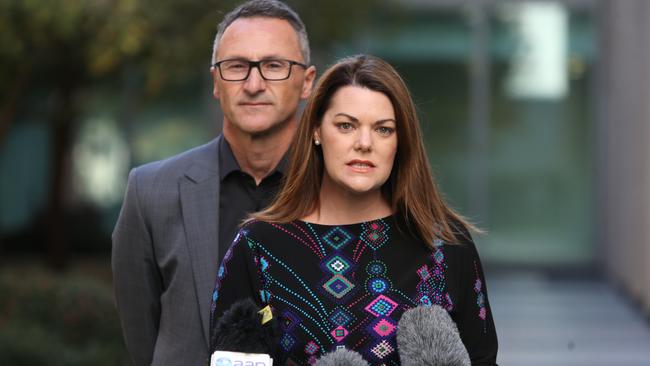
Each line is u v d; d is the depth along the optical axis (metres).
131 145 24.58
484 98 25.23
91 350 12.44
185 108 24.53
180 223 5.29
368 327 4.21
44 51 16.69
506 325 18.66
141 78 23.30
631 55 20.83
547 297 22.33
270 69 5.32
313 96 4.36
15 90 16.69
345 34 16.31
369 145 4.22
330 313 4.23
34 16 13.73
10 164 24.97
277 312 4.29
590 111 25.19
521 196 25.45
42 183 25.02
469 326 4.45
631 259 21.03
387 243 4.39
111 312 12.91
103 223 24.89
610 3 23.89
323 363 4.02
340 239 4.38
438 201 4.51
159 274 5.37
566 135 25.27
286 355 4.25
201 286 5.16
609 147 24.45
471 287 4.46
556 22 25.16
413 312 4.13
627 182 21.52
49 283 12.98
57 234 22.67
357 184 4.25
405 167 4.41
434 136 25.38
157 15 13.28
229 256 4.44
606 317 19.59
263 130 5.31
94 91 23.66
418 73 25.27
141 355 5.45
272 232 4.41
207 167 5.42
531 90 25.27
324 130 4.33
